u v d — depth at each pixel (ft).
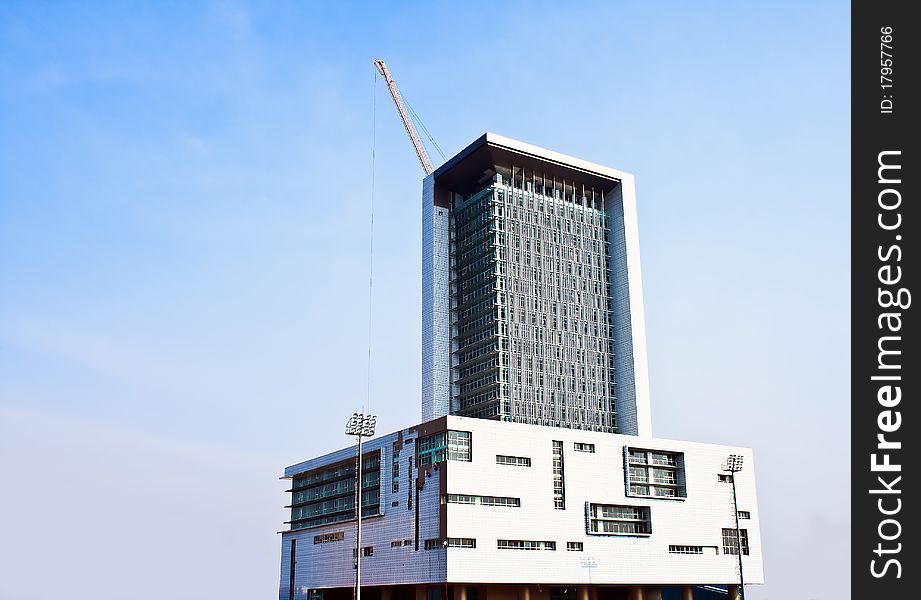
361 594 503.61
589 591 470.80
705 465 522.47
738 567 513.04
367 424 349.61
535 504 453.17
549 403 634.84
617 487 484.74
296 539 581.53
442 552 422.82
